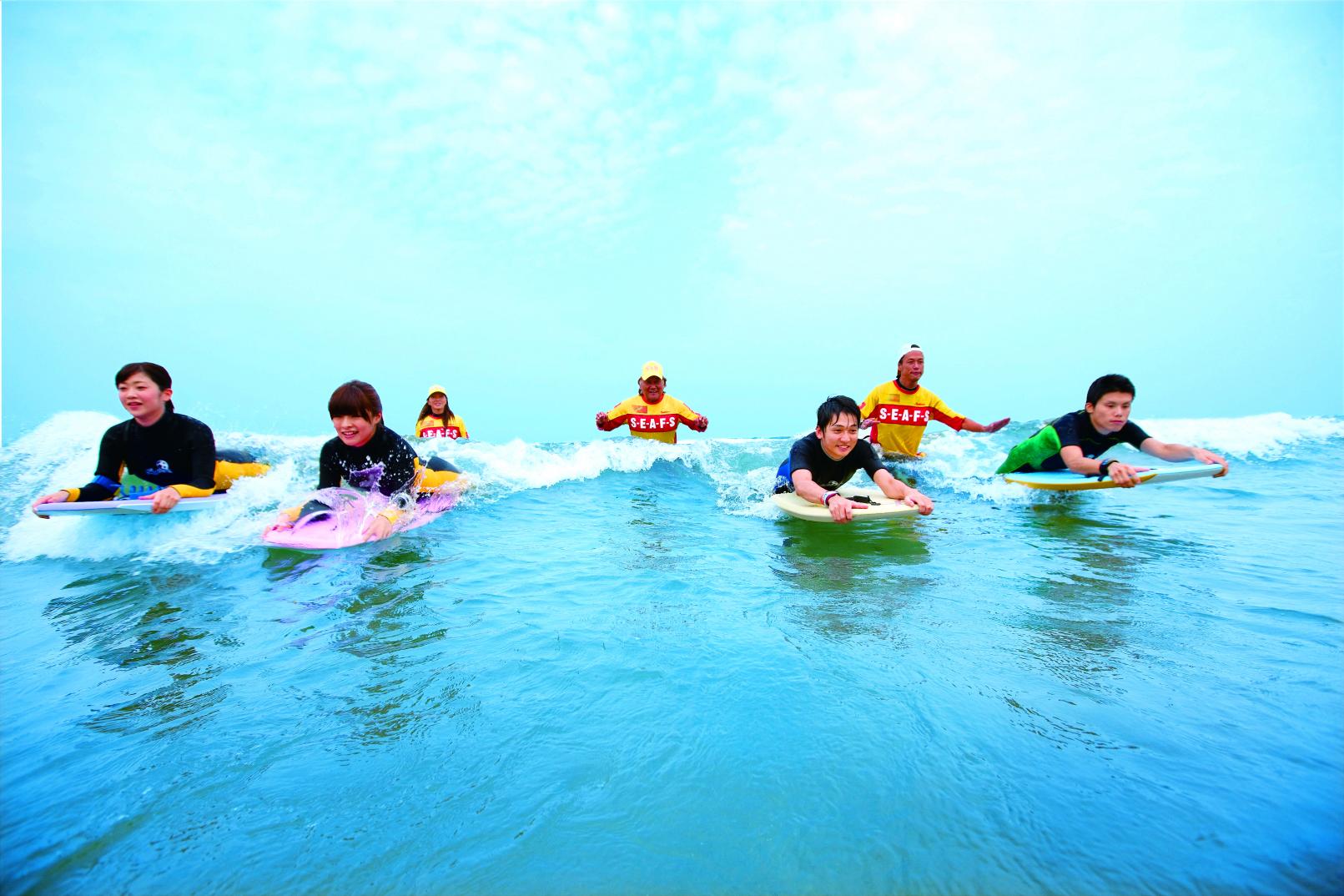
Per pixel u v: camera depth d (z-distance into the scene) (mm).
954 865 1141
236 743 1605
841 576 3014
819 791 1359
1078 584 2797
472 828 1271
